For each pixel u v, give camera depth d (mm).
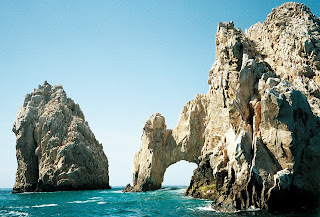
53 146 88625
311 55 44031
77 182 85625
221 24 59281
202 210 34438
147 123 74250
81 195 68562
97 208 42531
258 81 40500
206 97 67750
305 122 35438
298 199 32625
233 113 40969
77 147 89375
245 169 33594
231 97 47156
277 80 37406
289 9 53656
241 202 32312
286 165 33031
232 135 40750
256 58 47750
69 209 42281
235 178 34562
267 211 30641
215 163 42812
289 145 32875
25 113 93562
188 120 68125
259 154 33250
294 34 46594
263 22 56625
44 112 95500
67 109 100250
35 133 91875
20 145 90062
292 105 33750
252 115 38688
